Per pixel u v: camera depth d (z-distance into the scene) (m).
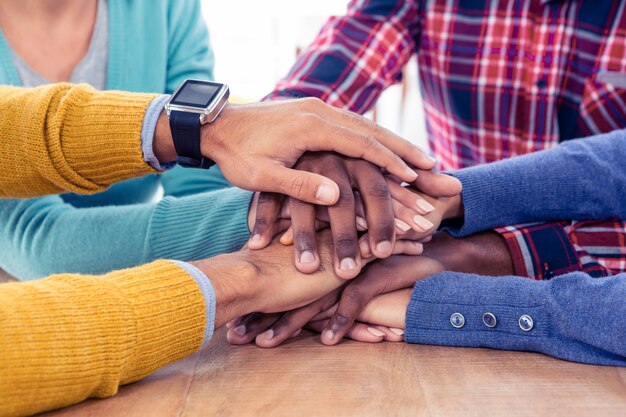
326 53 1.21
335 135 0.81
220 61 2.44
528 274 0.88
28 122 0.81
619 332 0.71
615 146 0.94
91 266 0.93
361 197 0.82
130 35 1.15
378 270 0.83
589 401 0.66
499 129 1.29
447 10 1.26
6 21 1.08
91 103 0.82
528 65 1.23
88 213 0.96
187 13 1.23
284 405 0.65
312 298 0.79
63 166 0.82
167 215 0.92
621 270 0.90
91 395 0.66
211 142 0.81
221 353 0.76
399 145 0.85
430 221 0.86
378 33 1.24
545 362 0.73
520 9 1.22
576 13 1.19
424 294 0.79
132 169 0.82
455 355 0.75
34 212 0.97
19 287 0.64
